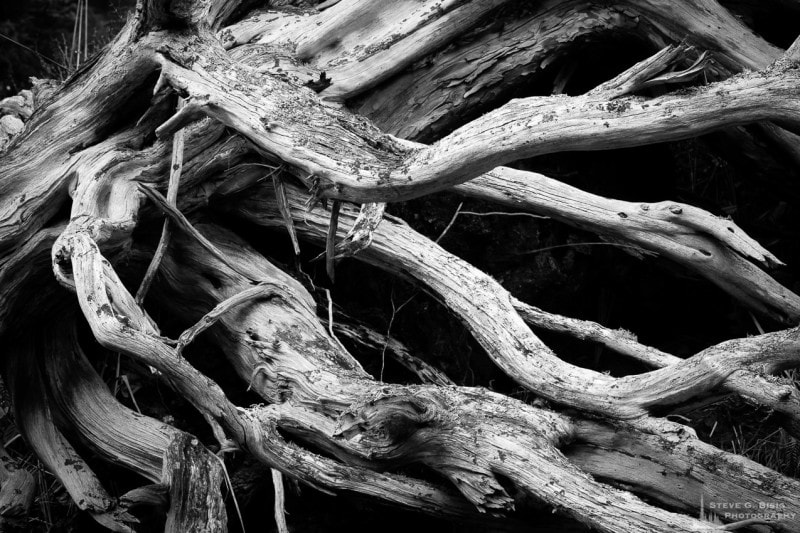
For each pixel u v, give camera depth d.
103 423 3.91
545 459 3.19
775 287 4.01
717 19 4.57
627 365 4.94
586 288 5.08
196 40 3.67
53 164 3.94
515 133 2.92
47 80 4.89
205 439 4.31
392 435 3.30
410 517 4.01
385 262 4.07
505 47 4.67
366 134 3.27
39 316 3.91
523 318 3.88
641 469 3.43
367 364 4.43
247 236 4.48
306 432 3.56
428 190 3.00
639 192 5.52
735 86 3.03
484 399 3.46
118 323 3.20
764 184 5.18
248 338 3.87
